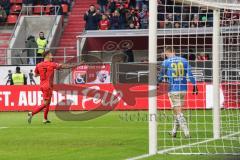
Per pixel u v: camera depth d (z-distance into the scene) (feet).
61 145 76.43
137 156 64.80
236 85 114.93
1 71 169.48
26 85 150.71
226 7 79.46
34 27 213.66
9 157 65.16
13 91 151.33
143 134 90.38
